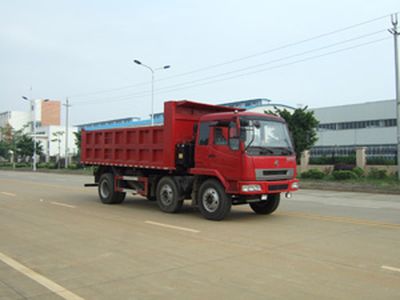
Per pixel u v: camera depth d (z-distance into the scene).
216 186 10.06
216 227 9.19
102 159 14.15
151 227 9.20
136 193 12.84
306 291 4.92
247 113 9.95
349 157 31.78
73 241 7.72
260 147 9.79
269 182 9.80
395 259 6.39
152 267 5.95
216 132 10.13
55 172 44.59
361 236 8.17
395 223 9.80
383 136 48.22
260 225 9.47
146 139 12.12
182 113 11.35
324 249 7.04
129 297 4.72
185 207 12.83
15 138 63.50
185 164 10.94
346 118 52.25
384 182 22.20
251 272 5.70
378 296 4.75
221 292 4.88
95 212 11.70
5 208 12.48
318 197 17.06
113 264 6.12
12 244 7.48
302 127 31.25
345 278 5.43
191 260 6.33
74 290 4.97
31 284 5.21
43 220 10.20
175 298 4.69
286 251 6.89
